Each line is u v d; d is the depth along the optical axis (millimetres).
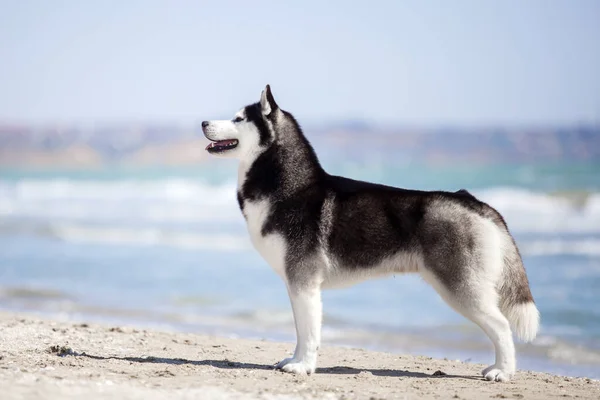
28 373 6508
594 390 7125
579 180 41500
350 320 12609
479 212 7172
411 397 6430
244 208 7527
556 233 22484
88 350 8328
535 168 51156
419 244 7141
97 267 18469
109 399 5648
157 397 5785
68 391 5805
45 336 9031
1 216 29859
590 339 11016
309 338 7324
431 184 46219
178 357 8211
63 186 39594
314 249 7207
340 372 7758
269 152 7430
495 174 48875
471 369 8227
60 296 14820
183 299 14430
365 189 7371
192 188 37406
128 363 7562
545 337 11188
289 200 7285
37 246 22281
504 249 7199
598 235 21859
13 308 13555
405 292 15055
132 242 22906
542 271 16578
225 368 7531
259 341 9773
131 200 33594
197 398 5828
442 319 12633
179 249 21484
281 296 14641
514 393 6730
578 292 14250
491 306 7109
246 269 17906
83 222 27672
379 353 9242
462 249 7031
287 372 7277
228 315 12938
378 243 7195
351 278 7336
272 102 7473
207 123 7500
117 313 13125
